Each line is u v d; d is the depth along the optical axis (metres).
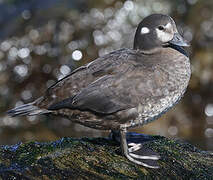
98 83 7.91
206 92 15.49
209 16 15.79
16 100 14.91
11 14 16.39
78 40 15.29
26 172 7.29
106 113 7.95
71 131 14.88
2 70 15.05
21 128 14.69
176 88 8.14
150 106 7.98
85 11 15.65
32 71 15.09
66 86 8.04
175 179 7.66
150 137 8.98
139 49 8.63
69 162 7.63
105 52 15.18
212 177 7.80
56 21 15.55
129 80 7.92
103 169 7.56
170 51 8.46
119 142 8.55
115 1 15.66
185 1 16.08
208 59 15.49
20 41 15.33
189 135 15.13
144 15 15.62
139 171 7.65
